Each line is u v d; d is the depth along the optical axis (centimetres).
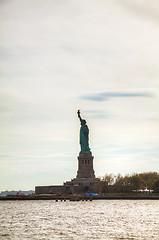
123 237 13475
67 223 17025
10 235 14038
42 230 15062
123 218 18825
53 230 15038
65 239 13212
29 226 16212
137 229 15112
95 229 15162
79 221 17700
